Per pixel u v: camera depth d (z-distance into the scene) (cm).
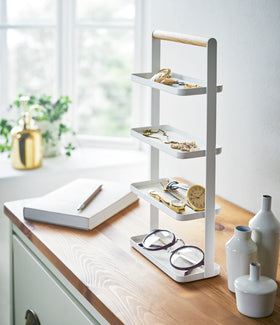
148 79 113
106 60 226
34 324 137
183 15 158
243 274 99
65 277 114
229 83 144
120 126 233
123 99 230
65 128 212
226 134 148
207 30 149
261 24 130
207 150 101
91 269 110
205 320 93
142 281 106
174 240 118
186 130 163
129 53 224
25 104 194
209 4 146
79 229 130
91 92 230
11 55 228
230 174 149
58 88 226
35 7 225
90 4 222
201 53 151
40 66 229
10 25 224
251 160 140
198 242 124
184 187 119
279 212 133
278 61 127
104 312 97
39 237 125
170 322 92
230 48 141
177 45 162
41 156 200
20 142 194
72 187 151
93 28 222
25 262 139
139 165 208
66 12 219
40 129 207
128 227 132
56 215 132
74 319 115
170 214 106
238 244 99
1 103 231
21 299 146
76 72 227
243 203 145
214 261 114
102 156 216
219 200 151
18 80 231
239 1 136
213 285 104
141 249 117
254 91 135
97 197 142
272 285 93
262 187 137
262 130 135
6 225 198
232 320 93
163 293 101
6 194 192
